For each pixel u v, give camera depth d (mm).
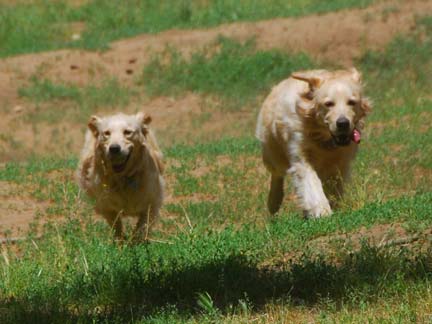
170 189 39125
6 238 30828
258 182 39125
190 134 57062
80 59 68438
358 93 28062
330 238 23531
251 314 18453
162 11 79188
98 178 28828
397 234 23297
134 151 28359
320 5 75375
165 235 29641
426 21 68188
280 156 31188
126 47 70250
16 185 40719
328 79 28250
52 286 21453
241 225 29938
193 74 65812
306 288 19438
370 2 73375
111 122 28328
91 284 20922
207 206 35000
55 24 78688
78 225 31125
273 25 70750
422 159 39625
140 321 18359
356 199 29766
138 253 23938
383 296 18531
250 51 67625
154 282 20484
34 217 34812
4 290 21594
